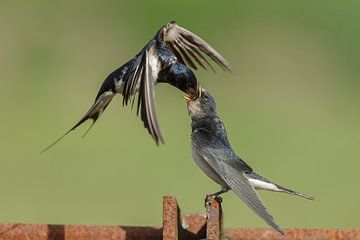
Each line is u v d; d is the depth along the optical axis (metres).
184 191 14.86
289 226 14.05
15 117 17.61
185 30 8.47
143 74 7.12
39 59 19.59
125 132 16.80
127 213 14.30
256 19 21.33
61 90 18.47
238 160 8.12
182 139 16.42
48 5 21.33
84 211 14.38
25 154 16.36
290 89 19.06
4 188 15.14
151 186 15.10
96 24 20.77
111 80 8.23
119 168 15.68
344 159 16.22
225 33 20.95
